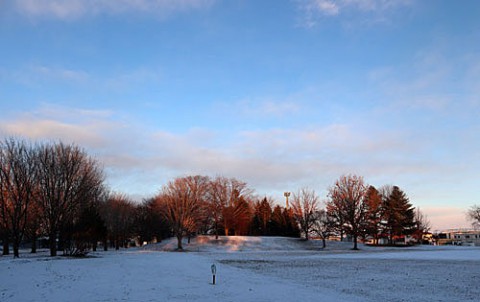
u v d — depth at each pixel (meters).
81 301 15.85
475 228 112.94
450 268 32.94
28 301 15.76
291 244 85.94
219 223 97.44
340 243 92.12
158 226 99.88
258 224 110.62
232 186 96.69
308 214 91.44
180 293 18.33
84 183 48.97
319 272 29.86
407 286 22.05
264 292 19.06
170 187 79.62
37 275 23.83
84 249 45.44
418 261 41.31
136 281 22.14
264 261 41.91
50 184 46.16
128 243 107.25
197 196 81.62
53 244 44.75
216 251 73.56
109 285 20.30
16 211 43.34
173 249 76.94
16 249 42.69
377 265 36.56
